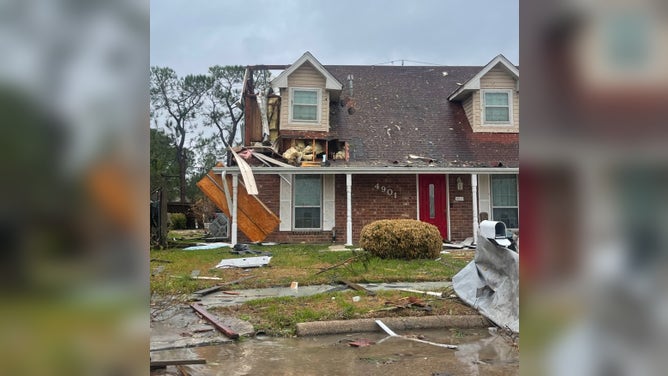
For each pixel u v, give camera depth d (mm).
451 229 12891
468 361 3465
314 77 13547
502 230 4871
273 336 4160
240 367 3318
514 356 3574
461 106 14875
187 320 4605
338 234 12719
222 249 10828
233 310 4926
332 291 5883
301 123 13398
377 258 8789
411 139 13680
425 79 15977
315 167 11953
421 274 7027
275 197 12680
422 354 3652
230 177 12008
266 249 10766
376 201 12867
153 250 10555
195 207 19266
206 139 28547
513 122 13852
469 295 5090
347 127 13930
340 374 3180
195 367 3307
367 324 4391
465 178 13086
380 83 15680
